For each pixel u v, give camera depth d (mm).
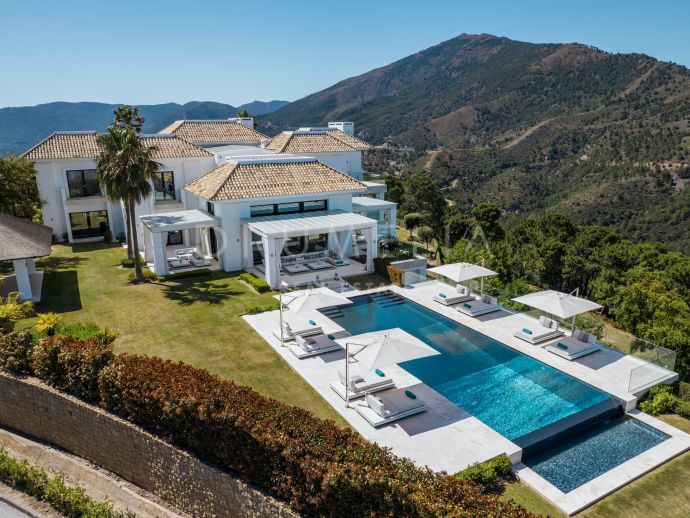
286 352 20516
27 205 35750
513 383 18719
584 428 16250
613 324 30922
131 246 33062
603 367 19656
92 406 14977
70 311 24594
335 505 10328
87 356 15430
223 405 12594
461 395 17859
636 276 32656
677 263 34656
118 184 27844
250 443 11617
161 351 20422
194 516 12914
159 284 29031
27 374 16969
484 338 22922
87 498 12859
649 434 15953
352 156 46875
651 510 12438
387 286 29812
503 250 34719
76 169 39500
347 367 16453
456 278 25047
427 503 9344
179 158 39000
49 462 15461
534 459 14633
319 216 32938
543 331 22578
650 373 17844
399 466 10812
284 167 35250
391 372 19328
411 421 15938
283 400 16875
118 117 40812
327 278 30156
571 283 39812
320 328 21875
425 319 25172
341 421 15797
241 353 20422
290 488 11016
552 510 12344
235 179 32625
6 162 34406
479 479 13172
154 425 13758
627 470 14000
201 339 21672
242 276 30188
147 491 14016
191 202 38906
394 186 64562
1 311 19469
